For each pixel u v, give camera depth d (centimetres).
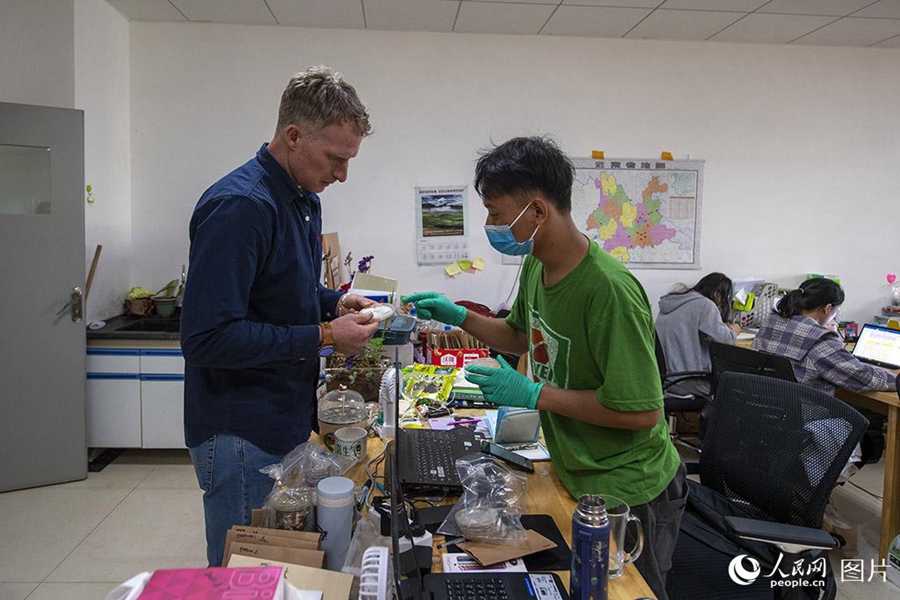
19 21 296
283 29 359
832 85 395
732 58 387
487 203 121
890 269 413
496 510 118
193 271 117
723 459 174
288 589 75
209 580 72
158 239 366
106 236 334
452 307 170
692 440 369
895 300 410
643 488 126
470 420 177
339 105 121
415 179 377
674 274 400
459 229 381
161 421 322
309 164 126
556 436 134
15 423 293
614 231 392
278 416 134
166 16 345
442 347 281
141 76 355
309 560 100
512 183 115
